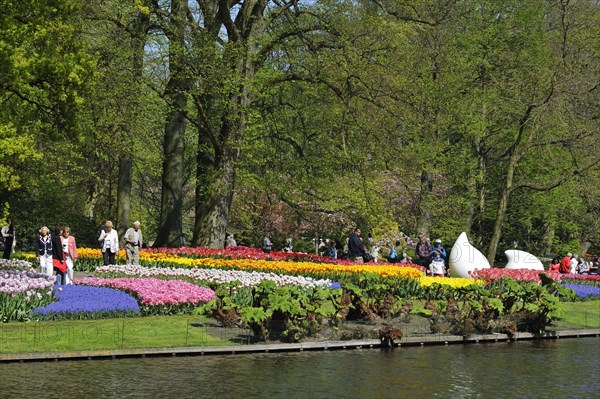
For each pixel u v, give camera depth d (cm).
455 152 4453
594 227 4331
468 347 1678
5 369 1277
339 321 1730
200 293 1891
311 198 3544
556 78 3559
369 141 3058
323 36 3080
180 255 3012
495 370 1395
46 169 3456
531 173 4384
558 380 1311
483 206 4584
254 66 3180
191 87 3017
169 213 3569
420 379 1298
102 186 4459
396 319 1917
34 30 2011
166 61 3169
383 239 4072
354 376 1305
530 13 4366
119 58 2925
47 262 2197
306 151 3466
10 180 2034
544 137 4056
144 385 1188
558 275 2781
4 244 3152
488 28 4344
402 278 2433
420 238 3447
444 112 4075
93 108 2983
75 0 2111
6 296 1667
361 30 3006
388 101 2988
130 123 2991
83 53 2059
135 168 4909
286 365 1385
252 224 5041
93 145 3192
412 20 3234
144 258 2830
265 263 2666
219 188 3183
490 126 4406
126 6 2931
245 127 3161
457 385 1257
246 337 1600
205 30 2944
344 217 4591
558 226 4859
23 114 2095
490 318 1856
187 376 1263
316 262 2961
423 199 4219
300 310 1577
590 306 2480
